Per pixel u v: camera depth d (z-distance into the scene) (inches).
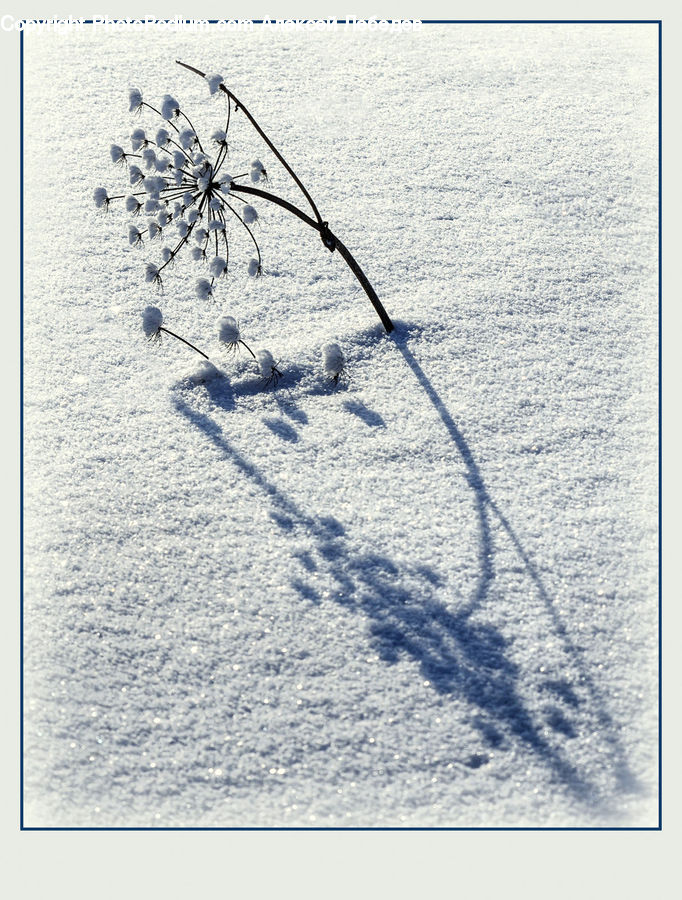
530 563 122.6
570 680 110.1
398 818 99.0
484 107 219.0
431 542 125.3
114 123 216.2
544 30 256.8
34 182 201.0
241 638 114.7
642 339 157.6
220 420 145.4
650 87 226.8
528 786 101.4
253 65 235.8
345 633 114.7
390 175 197.2
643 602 118.6
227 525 128.6
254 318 165.2
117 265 179.9
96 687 111.0
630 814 99.3
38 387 153.7
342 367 148.6
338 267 175.2
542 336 157.9
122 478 136.6
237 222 186.5
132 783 102.6
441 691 108.8
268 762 103.6
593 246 177.2
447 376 150.5
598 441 140.2
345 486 133.4
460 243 178.5
